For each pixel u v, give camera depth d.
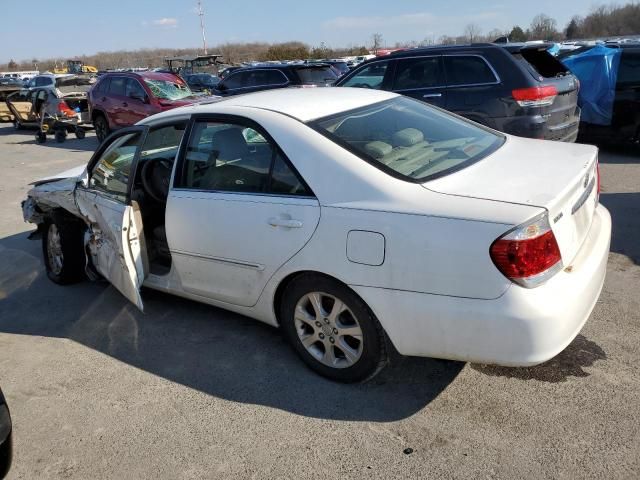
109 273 4.26
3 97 20.03
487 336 2.56
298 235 3.04
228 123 3.47
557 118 6.81
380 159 2.98
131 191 3.92
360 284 2.85
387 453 2.66
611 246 4.91
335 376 3.22
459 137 3.45
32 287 5.12
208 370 3.51
